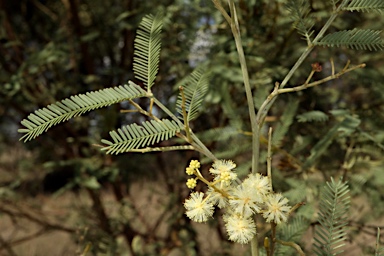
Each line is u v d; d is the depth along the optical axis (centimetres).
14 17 57
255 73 33
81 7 51
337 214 16
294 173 31
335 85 39
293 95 33
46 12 53
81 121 48
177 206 48
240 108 36
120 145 14
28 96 45
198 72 16
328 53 34
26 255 59
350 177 31
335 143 34
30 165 51
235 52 32
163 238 51
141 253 47
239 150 29
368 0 16
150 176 54
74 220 51
